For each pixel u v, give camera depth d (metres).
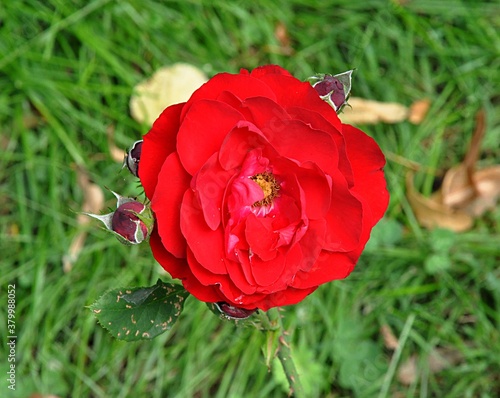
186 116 0.31
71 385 0.51
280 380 0.51
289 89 0.32
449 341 0.53
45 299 0.52
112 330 0.36
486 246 0.55
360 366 0.52
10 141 0.54
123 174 0.53
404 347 0.53
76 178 0.54
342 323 0.53
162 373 0.51
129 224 0.32
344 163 0.32
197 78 0.55
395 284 0.55
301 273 0.33
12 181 0.53
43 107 0.54
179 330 0.52
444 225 0.55
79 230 0.53
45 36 0.55
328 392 0.52
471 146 0.54
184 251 0.32
